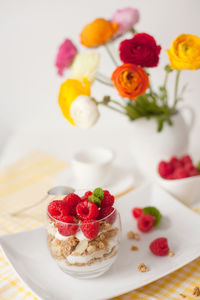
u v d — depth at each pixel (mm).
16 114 1170
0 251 543
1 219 616
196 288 458
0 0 977
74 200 469
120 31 615
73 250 451
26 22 1003
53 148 919
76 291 466
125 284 472
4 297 468
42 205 649
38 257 521
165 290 466
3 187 721
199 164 631
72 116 542
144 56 544
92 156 750
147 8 919
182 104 968
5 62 1074
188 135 689
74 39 1007
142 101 649
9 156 896
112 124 1096
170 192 620
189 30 909
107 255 462
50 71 1068
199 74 920
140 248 534
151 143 667
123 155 846
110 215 458
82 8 959
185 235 548
